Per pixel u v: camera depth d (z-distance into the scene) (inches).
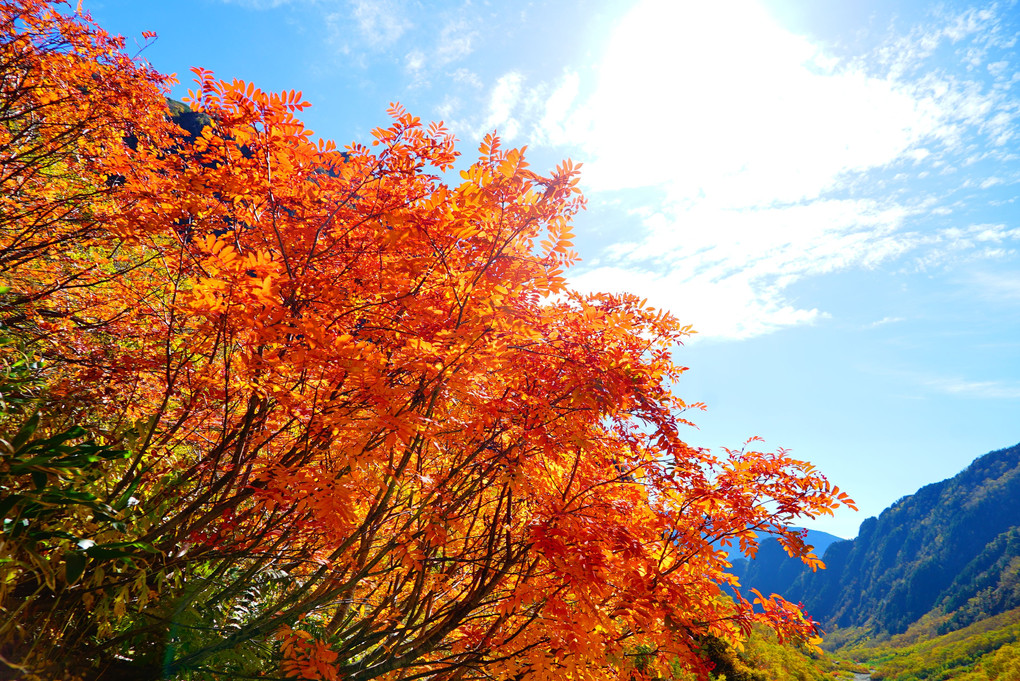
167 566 119.6
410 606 158.6
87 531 110.7
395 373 128.3
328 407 115.7
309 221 117.1
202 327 108.2
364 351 104.2
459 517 150.4
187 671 122.3
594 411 137.3
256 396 117.9
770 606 177.8
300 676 124.7
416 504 144.6
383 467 121.3
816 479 166.4
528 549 143.3
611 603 160.2
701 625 175.2
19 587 103.5
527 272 129.7
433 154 116.3
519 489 142.8
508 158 120.9
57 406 132.7
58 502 99.0
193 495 132.9
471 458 140.2
